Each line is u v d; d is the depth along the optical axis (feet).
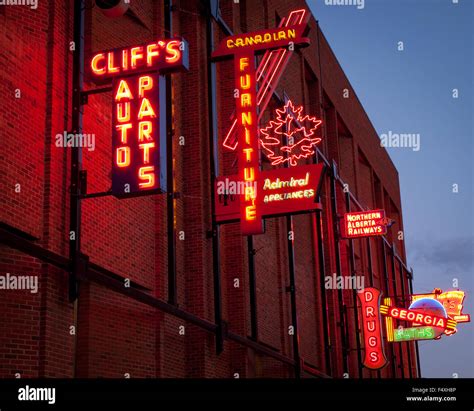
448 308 114.42
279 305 84.89
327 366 96.78
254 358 74.79
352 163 130.31
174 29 68.54
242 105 66.85
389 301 122.42
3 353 41.93
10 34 45.29
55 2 49.03
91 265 50.06
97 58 50.55
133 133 48.21
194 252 65.31
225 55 68.59
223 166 74.33
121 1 51.44
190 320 58.49
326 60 119.24
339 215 108.78
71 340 45.70
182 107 69.21
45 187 45.91
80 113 49.01
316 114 111.14
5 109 43.83
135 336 54.29
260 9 92.17
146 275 57.21
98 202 51.52
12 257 43.39
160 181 47.26
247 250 75.41
